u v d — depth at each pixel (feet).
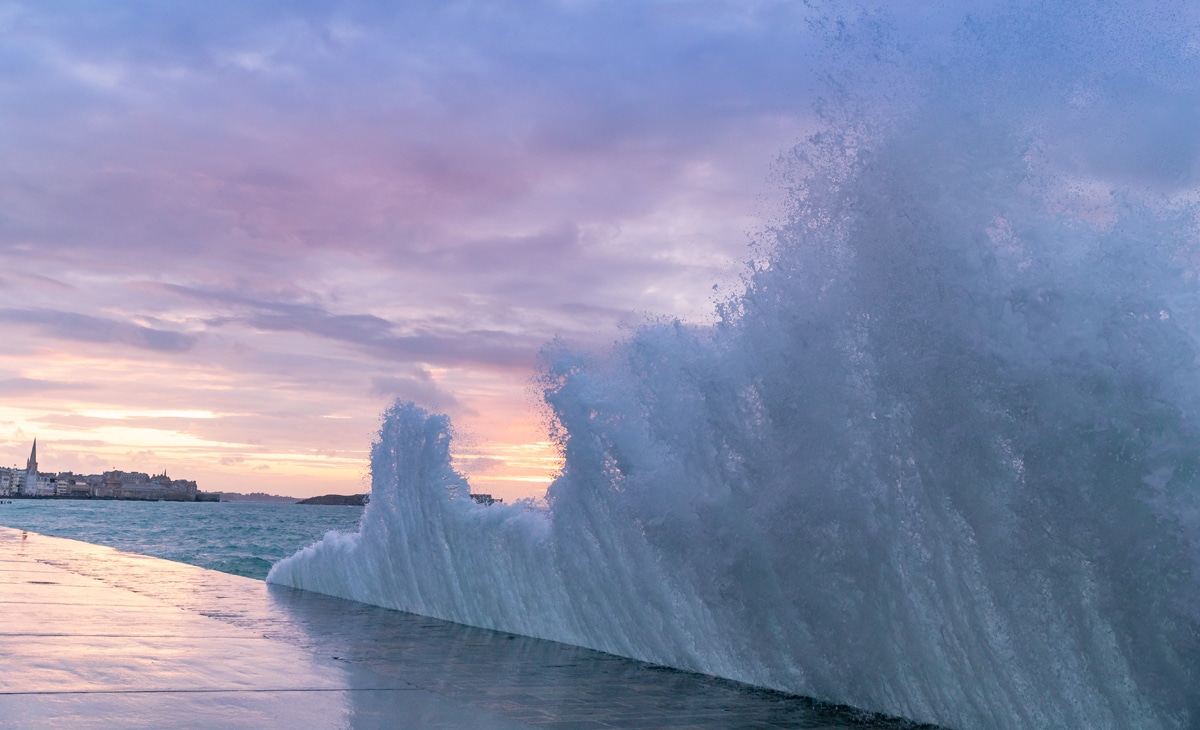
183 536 134.82
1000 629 14.26
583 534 23.94
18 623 20.26
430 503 29.81
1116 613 12.50
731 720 15.07
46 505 512.63
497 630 26.73
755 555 18.21
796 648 17.63
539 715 14.82
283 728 11.89
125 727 11.32
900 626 15.92
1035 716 13.85
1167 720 12.21
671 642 21.12
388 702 14.17
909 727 15.23
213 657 17.30
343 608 30.48
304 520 256.11
